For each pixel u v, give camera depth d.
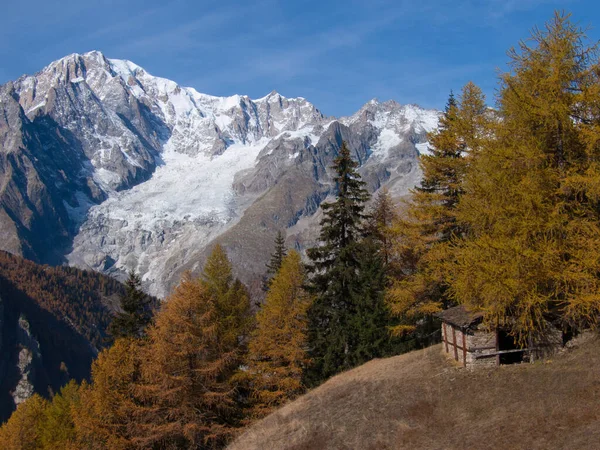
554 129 19.38
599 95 18.09
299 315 34.56
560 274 17.73
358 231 35.56
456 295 21.14
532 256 17.64
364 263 33.91
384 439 18.30
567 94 18.86
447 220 28.47
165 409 30.55
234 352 31.62
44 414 50.41
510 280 17.84
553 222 17.94
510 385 19.50
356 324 33.47
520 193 18.55
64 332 151.12
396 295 28.91
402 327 30.05
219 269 39.53
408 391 22.38
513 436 15.38
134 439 29.67
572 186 18.06
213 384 30.48
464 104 27.92
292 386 32.41
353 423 20.86
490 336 22.56
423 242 28.34
